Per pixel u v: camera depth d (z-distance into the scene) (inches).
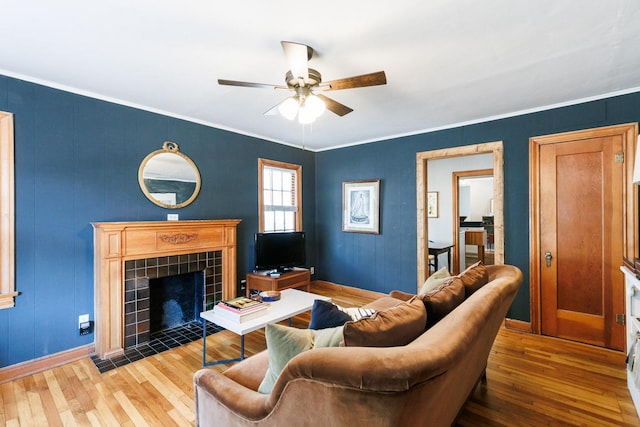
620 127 106.5
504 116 130.9
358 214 183.2
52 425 72.0
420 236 158.1
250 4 61.2
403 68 88.4
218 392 51.3
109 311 106.2
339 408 32.7
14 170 92.5
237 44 76.3
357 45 76.4
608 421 72.6
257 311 96.3
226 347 113.6
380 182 173.3
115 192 114.0
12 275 91.9
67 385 88.5
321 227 203.8
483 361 79.3
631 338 81.0
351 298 176.6
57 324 100.5
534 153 123.7
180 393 84.7
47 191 98.7
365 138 174.6
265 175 177.3
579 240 115.3
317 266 206.1
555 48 78.2
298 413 37.0
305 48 63.0
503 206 131.0
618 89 104.9
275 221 182.5
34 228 96.3
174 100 114.7
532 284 124.3
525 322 126.2
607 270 110.0
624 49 78.6
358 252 184.2
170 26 68.7
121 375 93.8
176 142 132.2
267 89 104.2
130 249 111.3
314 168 206.2
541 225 122.6
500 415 75.0
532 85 101.0
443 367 33.2
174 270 124.4
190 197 136.9
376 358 31.1
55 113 100.1
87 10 63.0
